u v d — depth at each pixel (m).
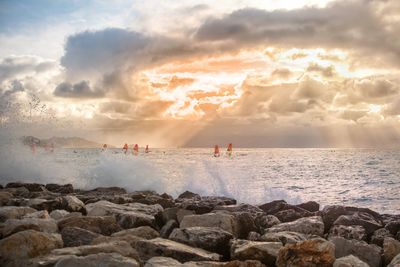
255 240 9.30
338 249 8.65
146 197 15.23
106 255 6.55
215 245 8.20
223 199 14.71
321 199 21.73
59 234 8.05
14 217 10.19
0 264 6.88
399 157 99.25
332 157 99.62
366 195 23.44
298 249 7.28
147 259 7.52
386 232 10.18
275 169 45.44
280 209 13.12
